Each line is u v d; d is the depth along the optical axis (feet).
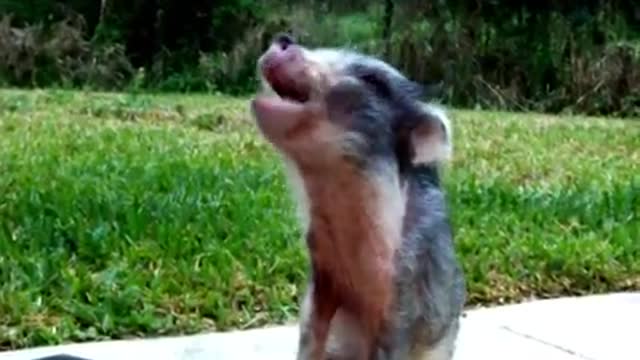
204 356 4.02
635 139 10.02
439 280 2.97
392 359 2.89
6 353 3.99
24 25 15.62
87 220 5.32
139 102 11.90
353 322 2.94
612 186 7.07
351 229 2.88
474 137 9.57
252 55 15.14
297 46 2.94
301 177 2.89
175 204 5.66
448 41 14.30
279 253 5.01
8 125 9.11
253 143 8.49
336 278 2.93
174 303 4.46
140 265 4.83
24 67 14.84
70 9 16.02
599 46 14.16
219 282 4.67
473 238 5.48
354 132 2.85
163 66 15.46
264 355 4.05
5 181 6.22
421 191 2.97
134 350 4.06
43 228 5.13
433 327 2.97
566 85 14.01
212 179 6.53
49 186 6.08
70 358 3.59
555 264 5.23
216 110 11.23
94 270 4.77
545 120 11.73
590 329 4.53
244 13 15.65
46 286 4.52
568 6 14.43
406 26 14.48
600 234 5.82
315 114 2.82
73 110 10.84
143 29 15.78
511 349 4.24
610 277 5.25
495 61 14.28
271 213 5.64
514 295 4.98
